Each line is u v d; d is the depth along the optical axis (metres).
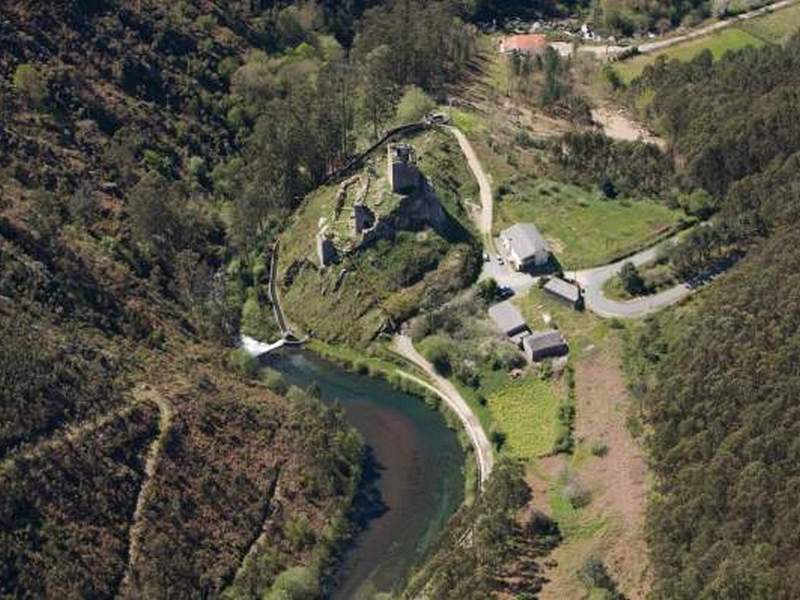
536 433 156.50
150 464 136.88
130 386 145.62
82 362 143.25
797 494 114.06
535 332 171.62
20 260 152.00
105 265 168.00
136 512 131.75
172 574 127.69
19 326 140.75
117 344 152.88
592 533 133.62
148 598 123.62
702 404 134.38
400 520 146.62
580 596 123.06
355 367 175.25
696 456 130.12
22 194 171.25
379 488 152.12
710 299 158.62
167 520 132.50
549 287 175.88
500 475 141.38
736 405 131.38
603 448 147.25
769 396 128.50
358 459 154.62
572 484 142.25
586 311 172.88
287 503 143.50
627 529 131.00
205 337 171.50
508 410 162.00
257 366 167.62
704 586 110.62
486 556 130.50
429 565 134.25
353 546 142.62
